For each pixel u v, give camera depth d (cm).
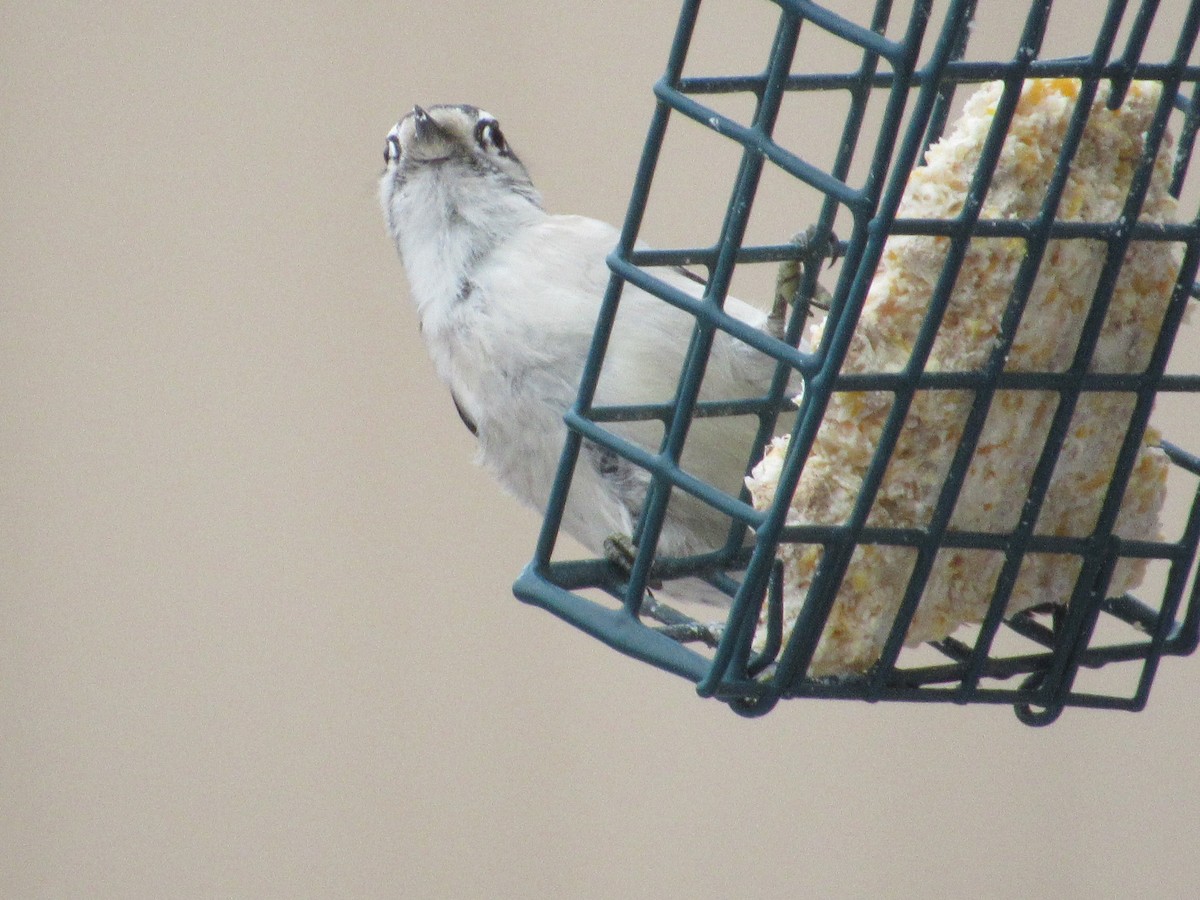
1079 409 545
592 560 589
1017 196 514
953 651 589
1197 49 828
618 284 525
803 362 476
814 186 470
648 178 515
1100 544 547
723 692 496
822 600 504
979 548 527
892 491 521
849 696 527
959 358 511
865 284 462
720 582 616
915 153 454
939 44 448
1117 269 512
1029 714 573
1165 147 525
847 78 599
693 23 505
